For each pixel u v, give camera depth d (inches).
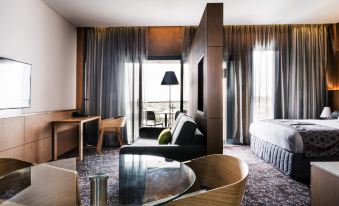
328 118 200.2
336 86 218.5
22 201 51.2
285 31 218.5
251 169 145.4
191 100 193.2
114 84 220.5
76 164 80.7
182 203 45.5
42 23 164.4
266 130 159.0
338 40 215.2
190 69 201.6
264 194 107.8
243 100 218.4
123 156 88.9
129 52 221.1
